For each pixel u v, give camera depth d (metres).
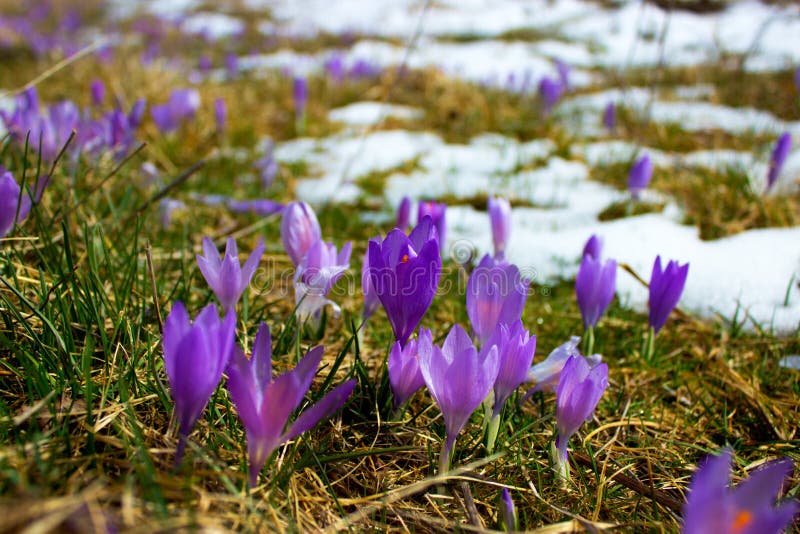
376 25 2.59
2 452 0.31
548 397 0.45
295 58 2.03
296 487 0.35
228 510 0.33
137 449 0.33
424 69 1.52
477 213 0.80
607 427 0.42
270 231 0.68
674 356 0.51
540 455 0.40
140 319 0.42
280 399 0.32
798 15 2.01
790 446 0.42
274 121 1.25
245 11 3.08
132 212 0.59
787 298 0.54
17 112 0.56
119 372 0.37
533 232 0.72
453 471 0.36
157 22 2.60
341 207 0.80
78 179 0.59
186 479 0.33
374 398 0.40
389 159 1.00
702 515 0.28
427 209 0.47
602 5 2.65
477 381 0.34
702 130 1.12
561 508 0.36
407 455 0.39
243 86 1.55
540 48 2.02
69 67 1.48
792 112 1.19
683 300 0.57
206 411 0.37
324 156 1.03
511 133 1.14
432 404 0.41
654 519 0.36
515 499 0.37
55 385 0.37
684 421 0.44
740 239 0.67
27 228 0.48
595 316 0.46
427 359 0.35
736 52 1.72
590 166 0.96
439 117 1.23
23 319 0.38
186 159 0.96
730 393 0.47
